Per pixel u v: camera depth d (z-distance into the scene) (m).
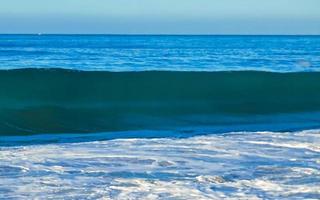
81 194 13.77
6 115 31.09
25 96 33.19
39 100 33.03
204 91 35.38
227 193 13.95
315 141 21.38
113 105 33.75
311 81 37.31
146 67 60.31
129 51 99.38
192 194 13.84
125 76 34.94
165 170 16.30
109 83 34.44
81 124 30.31
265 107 35.53
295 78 37.44
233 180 15.19
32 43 151.38
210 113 34.34
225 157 18.17
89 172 15.98
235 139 21.80
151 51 100.75
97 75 34.41
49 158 17.94
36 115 31.33
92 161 17.50
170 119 32.38
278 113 34.91
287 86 37.34
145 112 33.69
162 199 13.42
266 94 36.50
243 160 17.75
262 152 19.05
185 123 31.28
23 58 69.94
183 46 137.75
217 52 101.69
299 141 21.33
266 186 14.58
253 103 36.00
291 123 31.59
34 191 14.02
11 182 14.83
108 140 22.14
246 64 68.69
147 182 14.91
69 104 33.38
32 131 28.14
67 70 34.25
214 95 35.50
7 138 25.45
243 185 14.69
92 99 33.75
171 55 86.75
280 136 22.59
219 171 16.22
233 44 166.62
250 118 33.28
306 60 78.62
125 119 32.09
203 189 14.30
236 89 36.56
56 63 63.25
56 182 14.85
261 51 110.69
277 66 66.38
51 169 16.34
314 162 17.41
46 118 31.03
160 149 19.62
